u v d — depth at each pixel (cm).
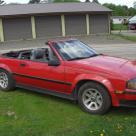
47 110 705
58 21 3731
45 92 775
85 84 677
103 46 2472
